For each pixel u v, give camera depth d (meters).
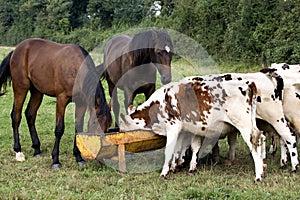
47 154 7.93
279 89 6.45
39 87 7.45
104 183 6.01
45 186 5.80
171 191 5.56
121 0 38.47
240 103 6.25
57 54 7.14
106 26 38.88
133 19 36.97
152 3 34.06
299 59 18.02
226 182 5.93
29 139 9.10
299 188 5.63
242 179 6.12
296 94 6.70
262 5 21.19
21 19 45.41
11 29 45.62
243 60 20.97
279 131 6.56
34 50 7.55
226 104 6.33
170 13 29.11
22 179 6.17
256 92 6.21
